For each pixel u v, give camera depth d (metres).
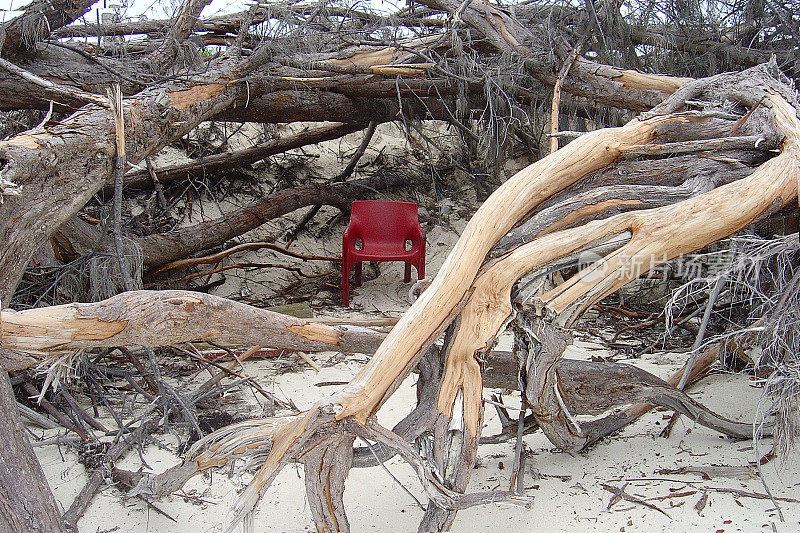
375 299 6.72
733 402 4.37
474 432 2.87
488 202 3.25
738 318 4.65
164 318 2.81
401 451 2.66
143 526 3.06
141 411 4.24
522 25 5.73
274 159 8.51
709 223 3.16
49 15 4.77
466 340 2.95
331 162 8.83
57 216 3.59
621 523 3.09
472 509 3.21
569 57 5.50
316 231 7.92
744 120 3.72
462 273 2.96
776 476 3.49
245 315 3.02
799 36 5.75
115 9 5.35
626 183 3.65
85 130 3.83
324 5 5.47
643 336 5.73
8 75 4.94
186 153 8.25
